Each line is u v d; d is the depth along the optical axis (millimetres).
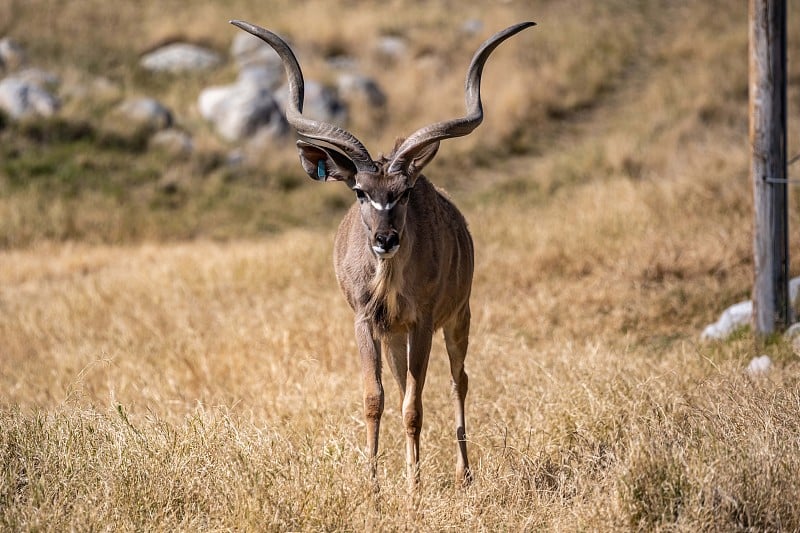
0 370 27891
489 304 33125
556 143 66438
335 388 23203
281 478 16391
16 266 45031
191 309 33781
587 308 32469
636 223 40219
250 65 72438
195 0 86062
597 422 19500
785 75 26750
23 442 17656
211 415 19344
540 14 88312
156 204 57594
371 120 67500
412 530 15391
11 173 57750
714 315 30594
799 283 28812
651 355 26266
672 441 17203
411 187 18594
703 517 14820
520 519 15961
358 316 19141
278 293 36125
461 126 18719
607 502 15703
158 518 15438
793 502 15281
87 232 53594
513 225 44000
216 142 63906
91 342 30500
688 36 81375
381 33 80875
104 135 62156
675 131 59469
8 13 76312
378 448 19016
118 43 75562
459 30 81938
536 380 22797
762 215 26734
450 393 23125
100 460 16891
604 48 80312
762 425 17797
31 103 62844
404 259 18469
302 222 56781
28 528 14633
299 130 19062
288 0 87812
